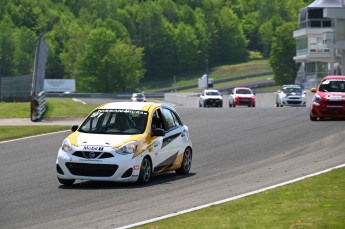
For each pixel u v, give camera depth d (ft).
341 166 127.03
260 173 128.26
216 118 292.20
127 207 96.99
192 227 80.79
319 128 216.54
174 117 132.05
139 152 117.91
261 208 91.09
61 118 317.22
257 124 246.06
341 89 249.75
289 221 82.38
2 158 165.58
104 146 116.88
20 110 361.10
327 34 602.03
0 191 114.73
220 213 88.58
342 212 86.58
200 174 131.44
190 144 134.92
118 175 115.85
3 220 90.17
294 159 147.33
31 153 174.60
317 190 102.94
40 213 94.32
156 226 81.76
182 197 104.12
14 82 515.91
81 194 109.60
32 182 124.47
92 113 125.29
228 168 138.72
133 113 123.95
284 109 344.69
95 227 83.71
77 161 116.57
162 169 124.67
